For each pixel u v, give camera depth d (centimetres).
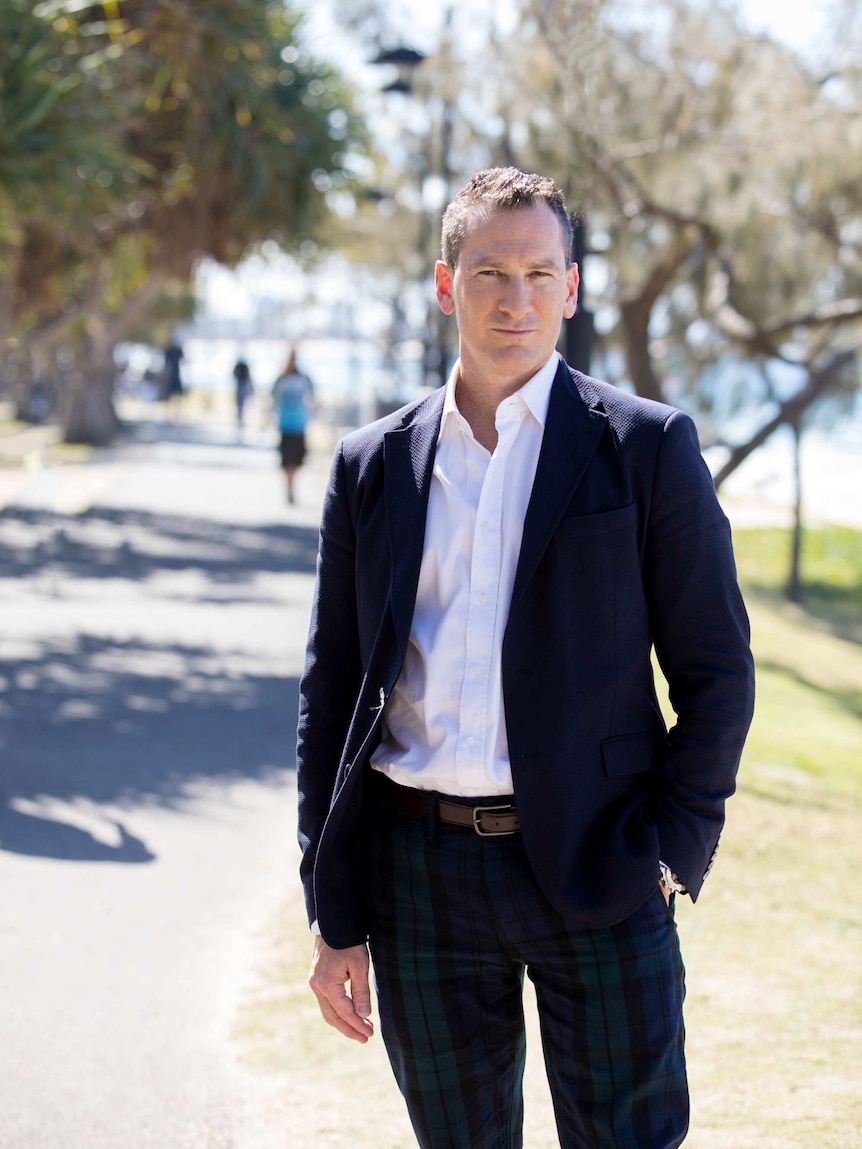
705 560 246
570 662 246
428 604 258
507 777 250
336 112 2012
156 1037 450
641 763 251
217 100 1797
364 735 260
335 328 4216
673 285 1556
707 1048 429
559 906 244
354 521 269
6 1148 379
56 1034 449
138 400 6322
